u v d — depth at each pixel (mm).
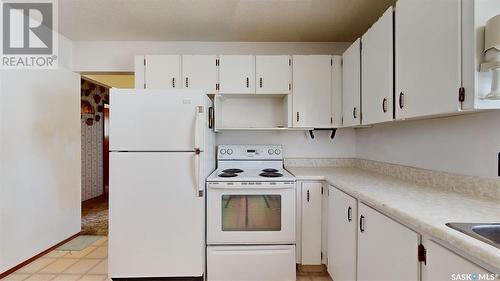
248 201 2076
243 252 2037
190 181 1970
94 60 2869
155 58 2488
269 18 2336
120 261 1960
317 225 2158
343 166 2842
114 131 1955
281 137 2848
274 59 2492
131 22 2412
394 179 1962
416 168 1812
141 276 1967
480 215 1049
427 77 1255
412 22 1367
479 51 1018
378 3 2082
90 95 4613
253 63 2492
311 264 2164
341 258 1812
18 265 2201
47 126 2525
